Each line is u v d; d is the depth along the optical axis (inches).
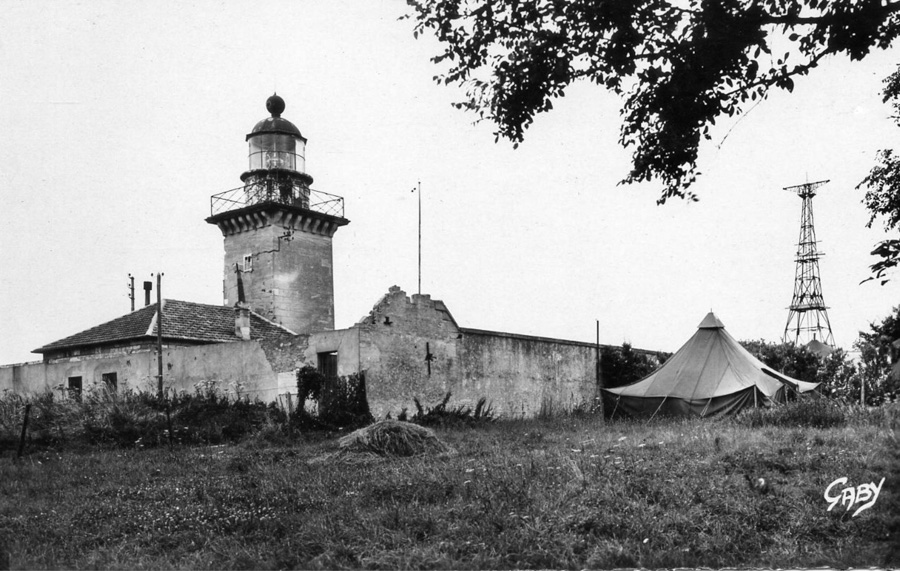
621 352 1370.6
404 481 388.8
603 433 691.4
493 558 274.7
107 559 293.6
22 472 567.8
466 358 1099.9
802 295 1929.1
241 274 1454.2
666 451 461.7
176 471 538.9
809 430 578.6
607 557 275.6
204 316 1235.2
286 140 1478.8
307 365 970.7
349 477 426.9
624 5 330.6
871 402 833.5
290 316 1429.6
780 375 973.2
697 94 350.9
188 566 284.2
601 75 362.0
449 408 1055.0
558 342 1262.3
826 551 282.2
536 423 920.9
